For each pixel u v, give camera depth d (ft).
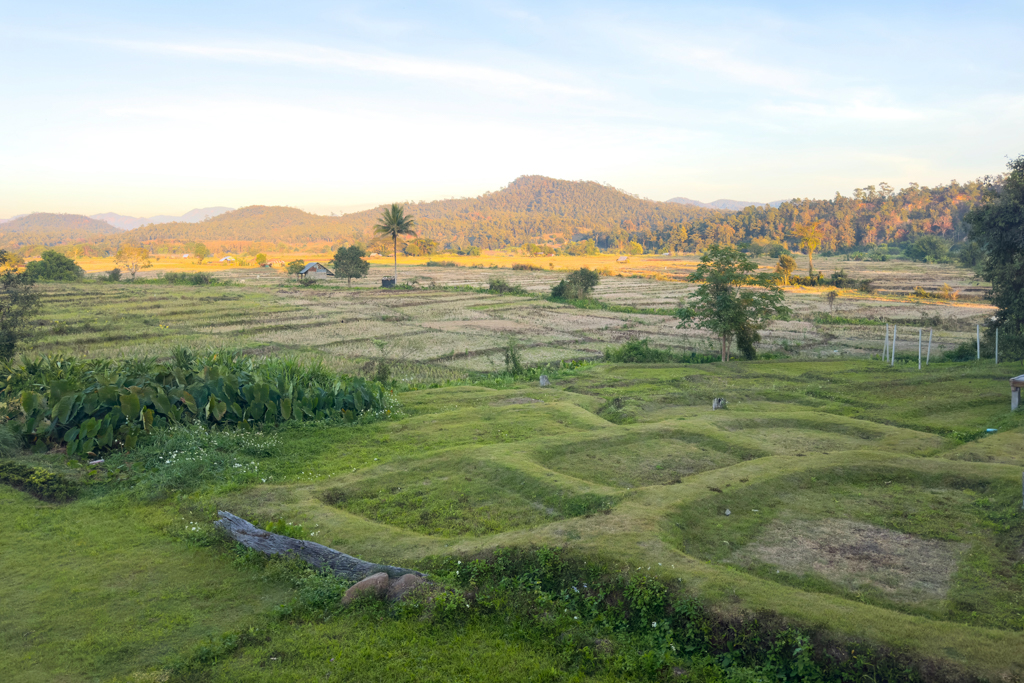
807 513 33.30
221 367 56.03
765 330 151.64
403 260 568.82
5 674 21.29
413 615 24.99
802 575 26.37
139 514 35.70
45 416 48.47
